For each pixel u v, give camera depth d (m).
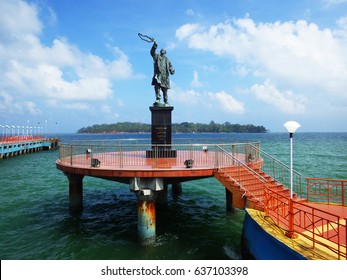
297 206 11.63
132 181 12.39
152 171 12.21
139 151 22.67
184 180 14.55
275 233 8.46
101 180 28.08
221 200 20.42
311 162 42.09
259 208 10.66
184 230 14.33
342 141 112.00
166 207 18.53
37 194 22.19
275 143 97.00
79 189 16.84
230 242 12.85
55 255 11.42
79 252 11.70
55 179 29.47
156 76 18.03
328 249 7.36
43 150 72.88
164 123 17.86
